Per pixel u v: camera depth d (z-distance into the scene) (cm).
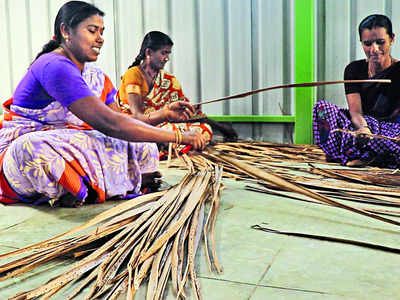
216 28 498
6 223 188
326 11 448
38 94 212
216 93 509
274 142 485
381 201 206
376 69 340
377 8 426
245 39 487
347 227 174
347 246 151
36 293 108
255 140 496
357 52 442
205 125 416
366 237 161
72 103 193
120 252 126
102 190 216
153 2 521
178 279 117
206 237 154
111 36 544
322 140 354
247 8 481
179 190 193
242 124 500
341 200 216
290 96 475
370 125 333
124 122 191
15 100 221
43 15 572
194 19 507
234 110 503
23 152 206
